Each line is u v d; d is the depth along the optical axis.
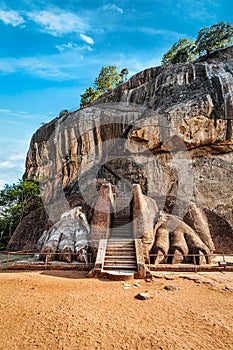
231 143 15.66
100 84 32.12
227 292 5.64
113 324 3.82
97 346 3.16
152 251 9.26
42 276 7.14
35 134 26.95
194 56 27.64
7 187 18.62
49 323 3.83
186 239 10.04
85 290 5.76
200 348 3.13
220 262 8.48
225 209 14.46
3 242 16.75
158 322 3.92
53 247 10.06
